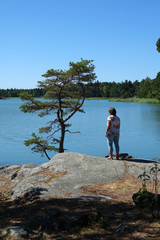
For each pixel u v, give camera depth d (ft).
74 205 17.03
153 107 342.23
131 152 77.77
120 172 23.66
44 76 49.80
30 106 51.83
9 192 22.29
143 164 25.34
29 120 195.31
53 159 26.71
